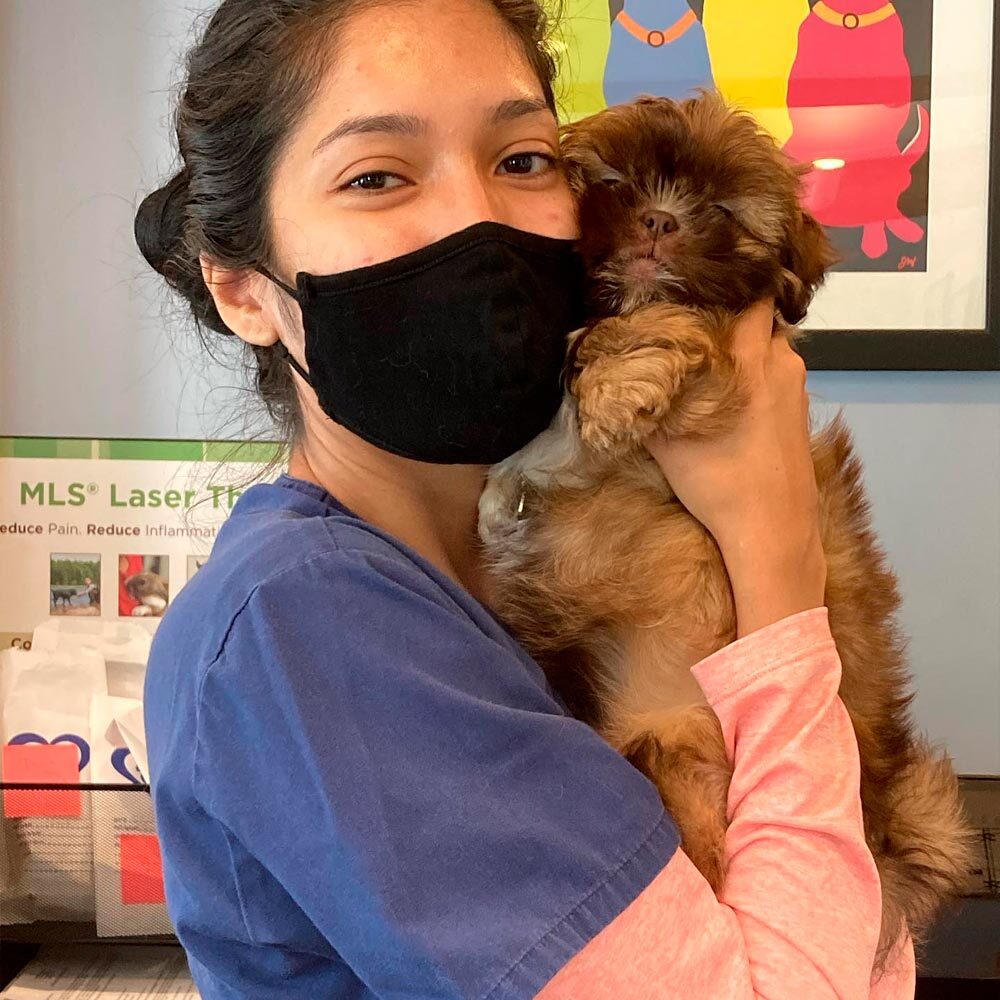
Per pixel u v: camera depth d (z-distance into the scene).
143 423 2.92
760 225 1.69
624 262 1.62
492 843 1.02
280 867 1.03
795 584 1.39
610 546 1.54
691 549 1.50
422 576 1.24
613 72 2.72
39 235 2.92
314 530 1.21
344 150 1.29
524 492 1.61
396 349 1.33
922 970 2.44
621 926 1.04
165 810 1.17
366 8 1.31
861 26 2.68
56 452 2.91
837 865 1.17
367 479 1.52
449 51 1.31
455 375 1.33
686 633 1.50
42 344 2.93
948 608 2.79
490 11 1.38
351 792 1.02
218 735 1.08
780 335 1.68
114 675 2.91
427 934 0.97
